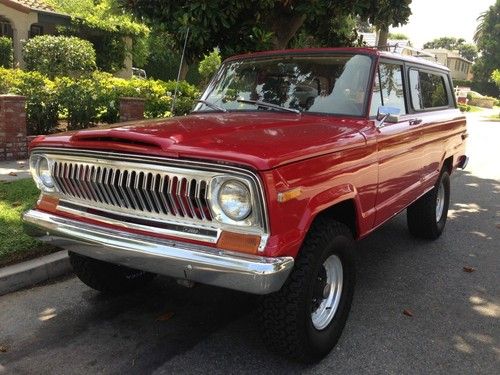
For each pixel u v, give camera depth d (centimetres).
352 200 364
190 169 289
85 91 980
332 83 433
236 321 407
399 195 466
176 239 298
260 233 281
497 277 522
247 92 464
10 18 1981
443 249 606
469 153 1493
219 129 342
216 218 288
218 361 350
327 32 866
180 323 402
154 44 2689
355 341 383
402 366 353
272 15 795
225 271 278
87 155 326
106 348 363
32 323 394
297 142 314
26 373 331
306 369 343
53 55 1816
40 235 358
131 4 723
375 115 421
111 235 313
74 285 463
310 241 320
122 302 435
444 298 468
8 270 446
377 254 582
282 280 281
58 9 2386
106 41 2323
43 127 926
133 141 307
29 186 670
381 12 775
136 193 309
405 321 419
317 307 346
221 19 685
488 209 810
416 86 525
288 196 286
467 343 388
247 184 276
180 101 1075
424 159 526
